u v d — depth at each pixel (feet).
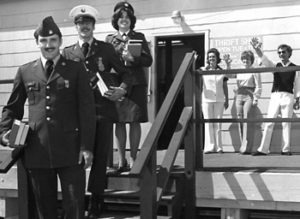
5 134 12.56
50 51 12.34
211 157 20.06
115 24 16.85
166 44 27.40
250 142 22.15
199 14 25.80
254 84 22.81
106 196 15.14
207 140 22.53
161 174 13.52
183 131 14.73
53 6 28.30
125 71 15.51
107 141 15.05
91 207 15.08
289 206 14.87
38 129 12.32
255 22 24.89
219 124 22.75
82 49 15.33
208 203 15.72
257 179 14.97
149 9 26.63
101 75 15.26
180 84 14.51
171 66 27.27
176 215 14.88
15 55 29.17
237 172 15.26
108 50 15.44
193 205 15.55
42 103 12.36
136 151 16.61
